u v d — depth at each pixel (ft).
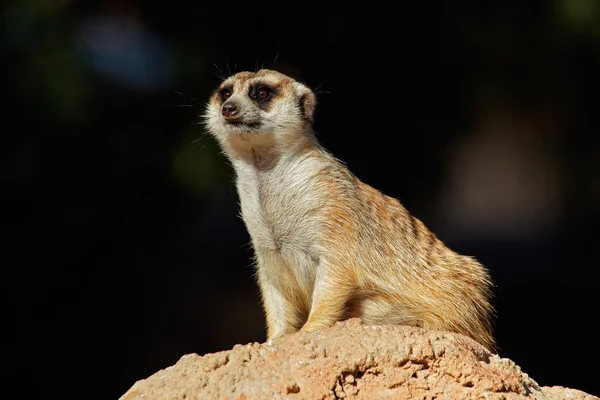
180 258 81.15
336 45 61.00
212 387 22.82
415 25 62.28
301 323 32.55
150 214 66.49
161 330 69.77
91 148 61.46
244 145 31.96
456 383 23.38
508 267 92.79
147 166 63.72
